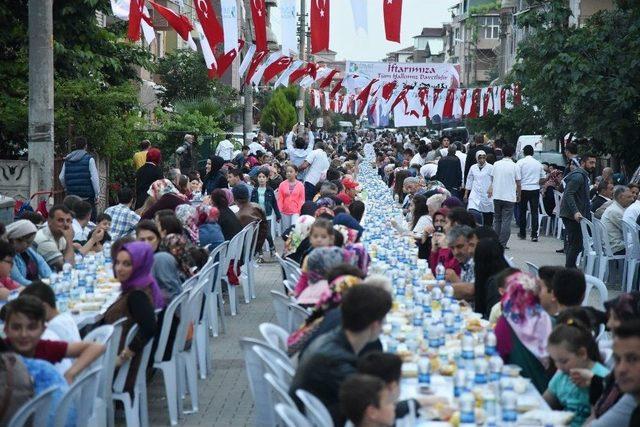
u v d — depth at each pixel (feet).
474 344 30.58
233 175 88.07
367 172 150.51
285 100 228.63
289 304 37.63
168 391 38.19
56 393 28.48
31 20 74.02
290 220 88.43
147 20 61.46
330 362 25.59
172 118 139.03
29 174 74.84
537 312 31.37
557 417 24.81
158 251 44.91
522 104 148.56
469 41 385.09
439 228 55.77
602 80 90.79
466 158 103.86
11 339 29.32
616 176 92.38
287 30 58.70
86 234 60.03
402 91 123.95
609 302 32.99
